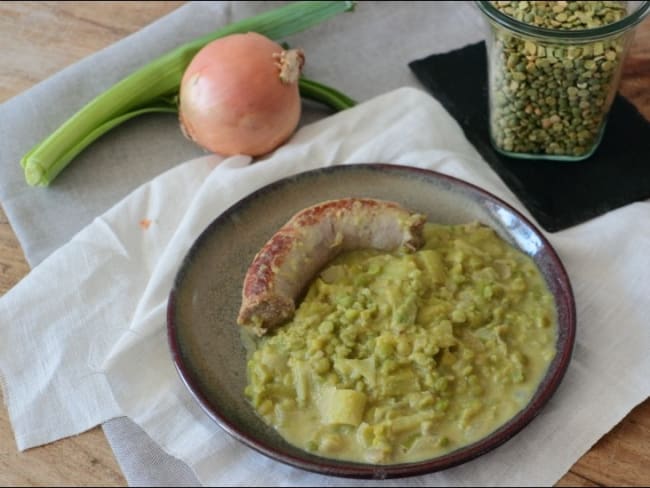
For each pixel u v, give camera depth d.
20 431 0.44
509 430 0.40
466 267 0.48
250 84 0.56
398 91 0.62
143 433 0.44
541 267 0.48
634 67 0.63
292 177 0.53
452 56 0.67
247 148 0.58
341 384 0.43
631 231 0.51
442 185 0.53
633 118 0.61
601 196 0.56
